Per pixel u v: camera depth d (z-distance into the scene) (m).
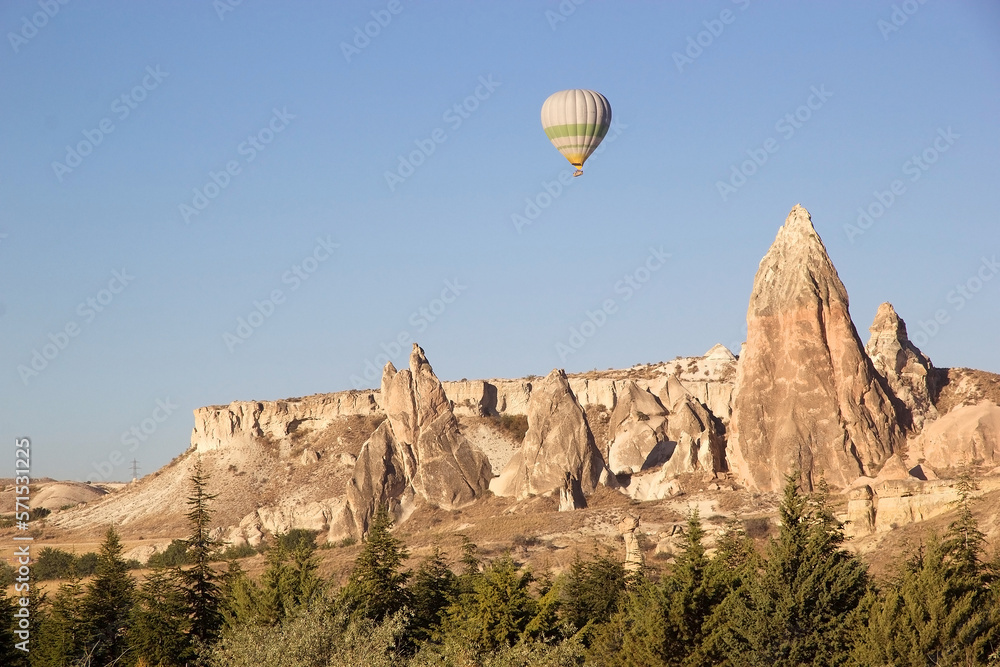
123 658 85.38
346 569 119.62
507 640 71.38
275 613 81.81
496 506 164.50
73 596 90.12
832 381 149.38
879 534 100.69
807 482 143.00
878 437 147.00
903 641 63.16
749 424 150.38
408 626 82.06
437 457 174.75
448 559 125.56
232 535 189.62
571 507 154.25
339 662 60.50
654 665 67.31
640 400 194.75
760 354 153.62
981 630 63.56
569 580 87.50
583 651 70.19
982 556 83.75
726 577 70.38
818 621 66.75
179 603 89.19
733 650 66.31
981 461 138.38
